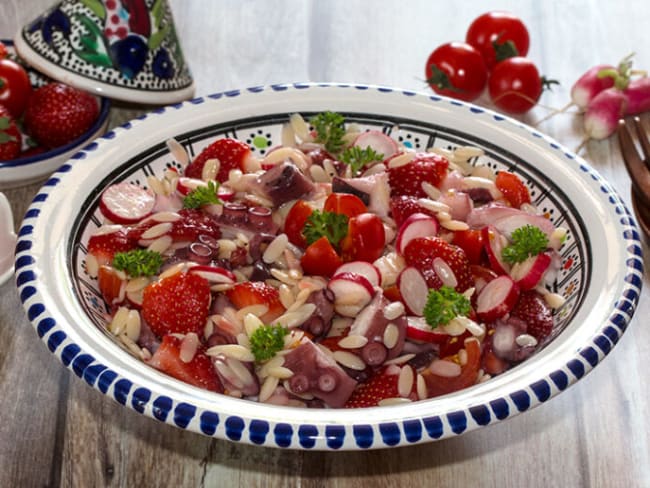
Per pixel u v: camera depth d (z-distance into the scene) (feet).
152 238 1.15
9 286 1.30
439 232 1.20
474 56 1.71
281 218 1.22
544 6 2.03
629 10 2.03
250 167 1.29
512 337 1.08
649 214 1.38
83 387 1.17
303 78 1.76
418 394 1.04
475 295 1.15
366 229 1.15
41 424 1.13
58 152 1.47
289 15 1.94
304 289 1.09
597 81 1.63
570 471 1.09
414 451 1.10
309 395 1.02
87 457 1.10
